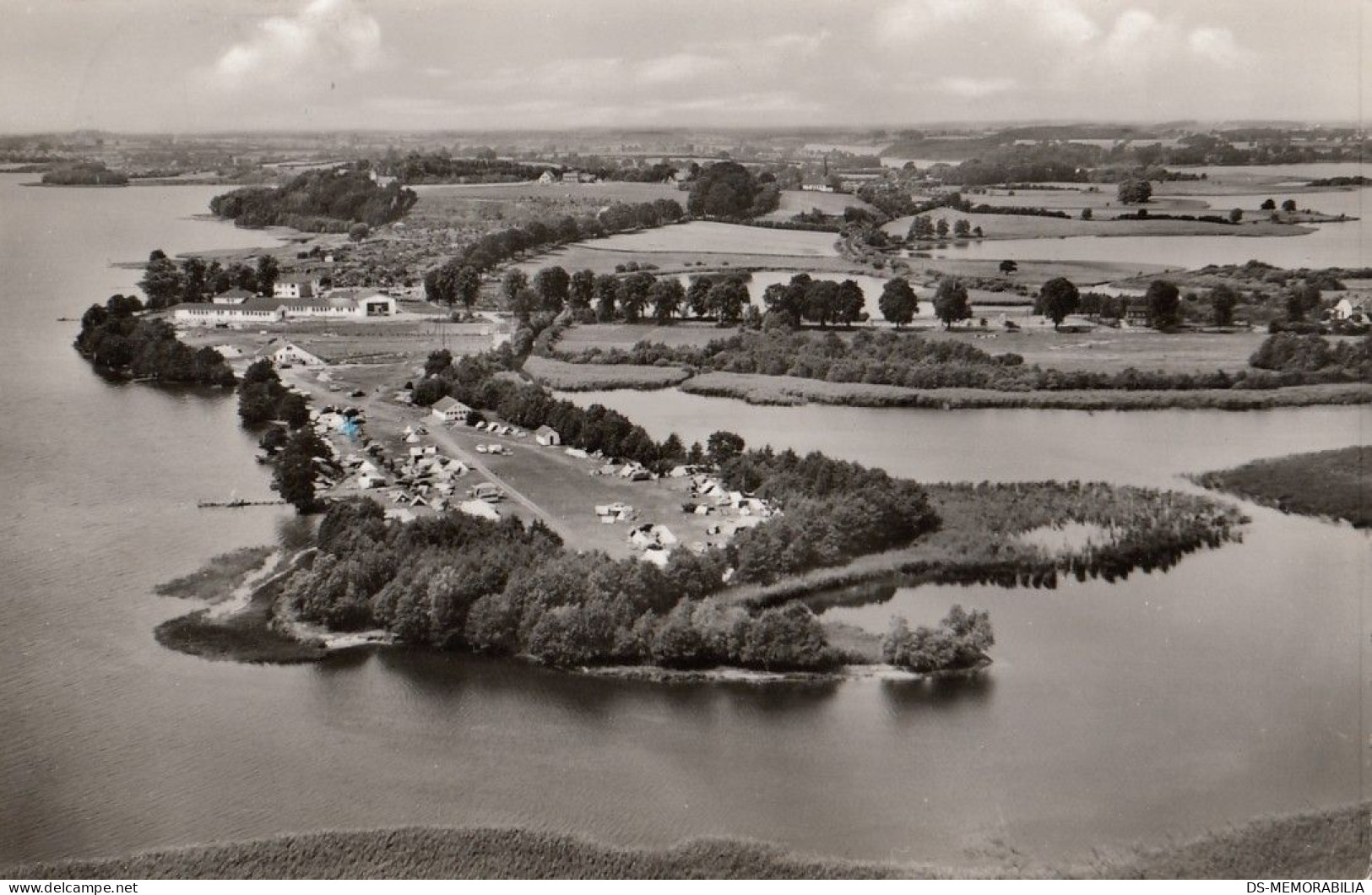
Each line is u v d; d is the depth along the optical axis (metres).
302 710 131.88
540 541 160.62
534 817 113.38
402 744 125.56
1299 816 114.81
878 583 165.75
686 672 140.38
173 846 108.56
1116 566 173.12
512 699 134.75
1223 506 193.50
